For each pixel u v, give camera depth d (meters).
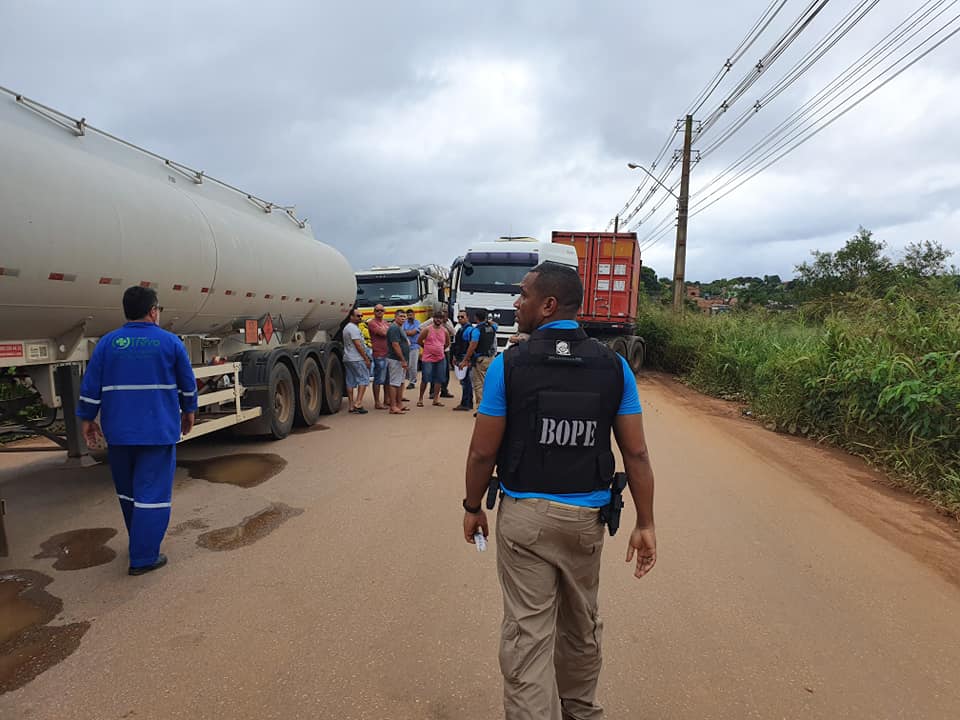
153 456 4.09
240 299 7.63
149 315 4.17
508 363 2.18
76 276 4.97
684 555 4.46
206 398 6.76
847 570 4.27
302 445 8.00
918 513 5.55
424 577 4.04
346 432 8.91
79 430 5.70
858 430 7.79
